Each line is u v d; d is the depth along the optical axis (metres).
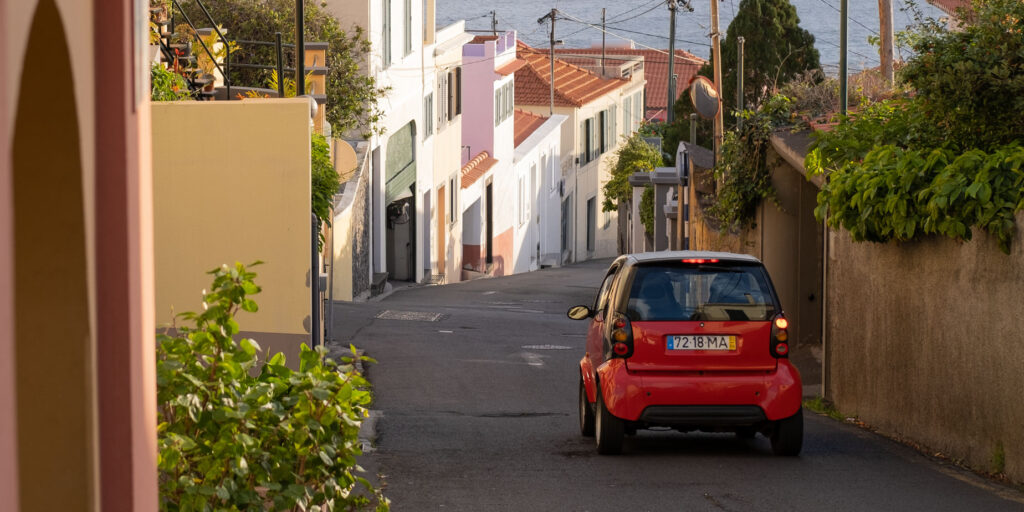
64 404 3.91
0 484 2.67
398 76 38.66
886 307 13.37
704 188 29.45
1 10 2.74
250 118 11.19
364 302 31.56
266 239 11.27
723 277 11.54
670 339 11.34
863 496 9.66
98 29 4.18
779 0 48.12
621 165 63.41
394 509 9.16
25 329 3.87
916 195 11.77
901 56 16.14
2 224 2.73
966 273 11.07
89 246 3.91
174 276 11.26
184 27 19.38
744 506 9.32
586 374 12.81
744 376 11.34
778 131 19.55
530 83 69.50
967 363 11.03
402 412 14.66
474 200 52.59
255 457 5.67
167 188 11.23
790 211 20.25
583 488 10.03
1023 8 11.61
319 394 5.83
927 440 12.09
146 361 4.66
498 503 9.41
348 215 30.75
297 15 17.25
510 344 22.80
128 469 4.27
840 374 15.41
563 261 69.44
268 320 11.30
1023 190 10.01
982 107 11.70
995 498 9.52
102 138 4.21
